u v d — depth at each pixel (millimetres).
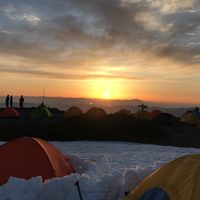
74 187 8797
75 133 28969
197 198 5965
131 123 31109
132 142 28156
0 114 37781
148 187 6895
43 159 9922
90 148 24234
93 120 31500
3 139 27312
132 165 17734
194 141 30516
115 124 30719
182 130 35594
